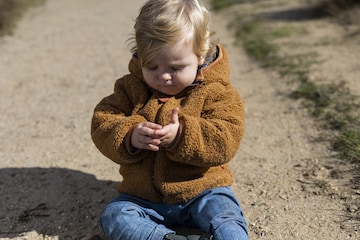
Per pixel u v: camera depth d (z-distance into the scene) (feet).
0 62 22.11
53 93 17.71
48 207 10.16
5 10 29.99
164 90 8.27
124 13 34.76
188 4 8.01
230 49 21.81
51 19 33.22
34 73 20.26
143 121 8.23
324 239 8.55
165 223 8.61
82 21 32.12
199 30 7.95
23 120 15.24
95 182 11.08
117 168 11.71
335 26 23.29
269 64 18.57
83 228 9.41
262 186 10.44
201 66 8.44
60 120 15.05
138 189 8.49
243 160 11.68
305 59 18.34
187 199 8.30
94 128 8.75
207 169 8.50
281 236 8.74
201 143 7.92
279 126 13.32
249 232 8.90
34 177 11.39
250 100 15.39
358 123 12.49
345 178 10.32
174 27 7.68
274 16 26.96
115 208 8.16
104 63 21.47
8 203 10.34
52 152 12.76
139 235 7.79
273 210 9.51
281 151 11.95
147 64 8.02
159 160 8.29
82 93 17.57
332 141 11.94
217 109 8.34
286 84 16.20
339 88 14.88
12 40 26.68
